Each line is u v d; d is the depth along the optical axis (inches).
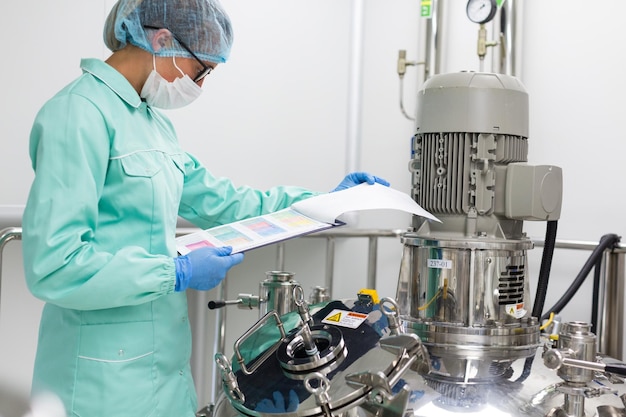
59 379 45.9
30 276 40.8
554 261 81.1
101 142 43.7
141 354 46.8
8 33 68.2
